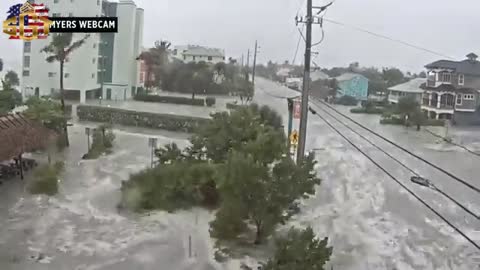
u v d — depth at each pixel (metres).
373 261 14.58
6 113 24.78
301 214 18.94
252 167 14.48
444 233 17.38
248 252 14.55
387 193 22.58
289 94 63.16
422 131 47.66
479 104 57.03
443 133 46.69
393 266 14.30
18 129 21.95
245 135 19.64
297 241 11.93
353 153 32.81
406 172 27.42
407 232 17.34
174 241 15.31
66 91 54.31
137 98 60.38
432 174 27.30
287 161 15.02
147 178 19.28
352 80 76.31
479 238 16.89
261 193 14.62
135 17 62.88
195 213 18.16
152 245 14.91
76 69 52.22
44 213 17.45
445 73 57.09
